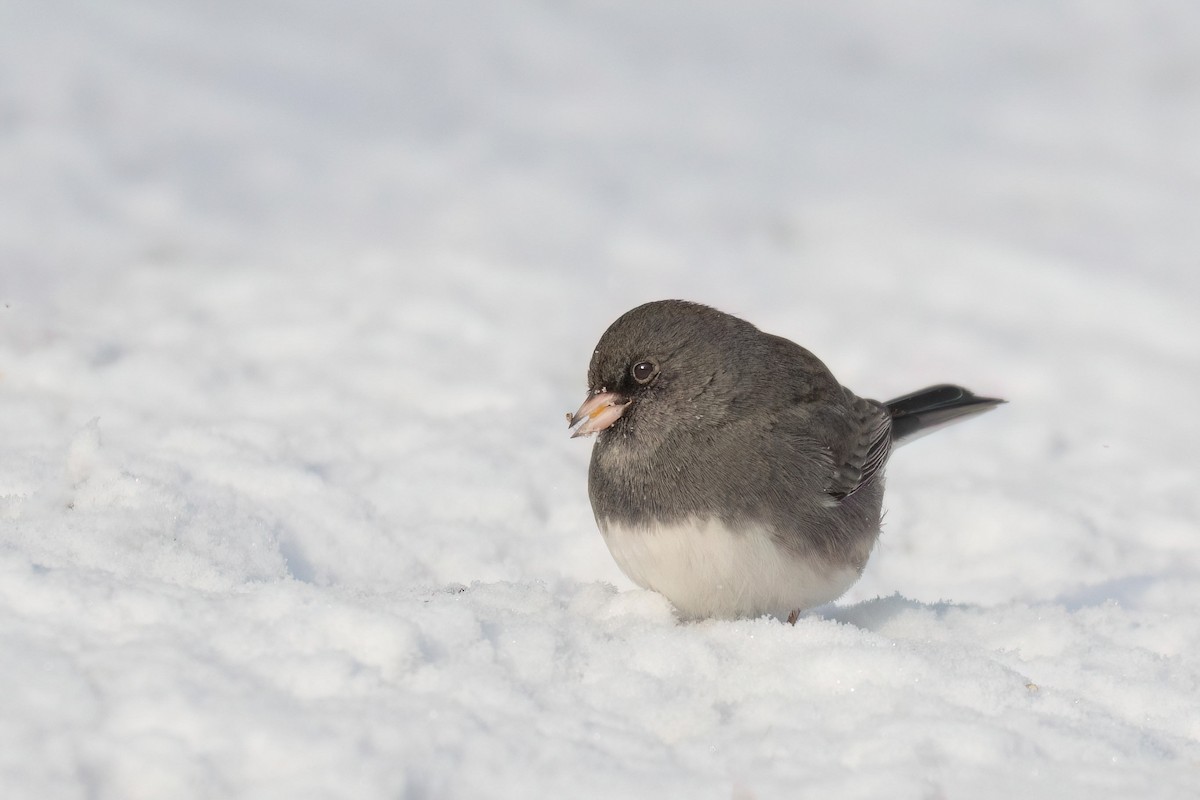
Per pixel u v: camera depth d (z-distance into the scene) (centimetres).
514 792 580
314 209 2019
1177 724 714
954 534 1160
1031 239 2095
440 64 2672
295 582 781
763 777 603
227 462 1042
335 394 1324
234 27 2641
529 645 720
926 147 2516
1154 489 1295
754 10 3150
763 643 769
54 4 2488
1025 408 1538
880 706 679
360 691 639
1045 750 640
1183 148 2547
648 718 667
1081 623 880
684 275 1906
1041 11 3195
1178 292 1922
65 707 592
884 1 3212
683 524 827
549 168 2273
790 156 2439
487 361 1480
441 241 1934
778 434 842
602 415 842
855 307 1834
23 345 1338
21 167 1975
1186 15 3181
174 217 1906
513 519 1080
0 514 874
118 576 731
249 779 566
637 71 2772
